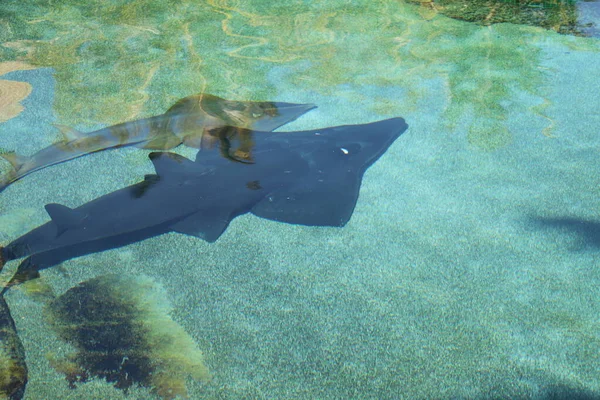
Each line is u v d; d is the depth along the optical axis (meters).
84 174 3.64
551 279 2.87
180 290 2.81
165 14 5.93
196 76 4.82
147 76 4.82
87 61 5.04
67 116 4.26
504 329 2.60
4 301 2.72
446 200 3.42
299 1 6.24
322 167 3.48
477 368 2.42
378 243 3.10
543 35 5.46
